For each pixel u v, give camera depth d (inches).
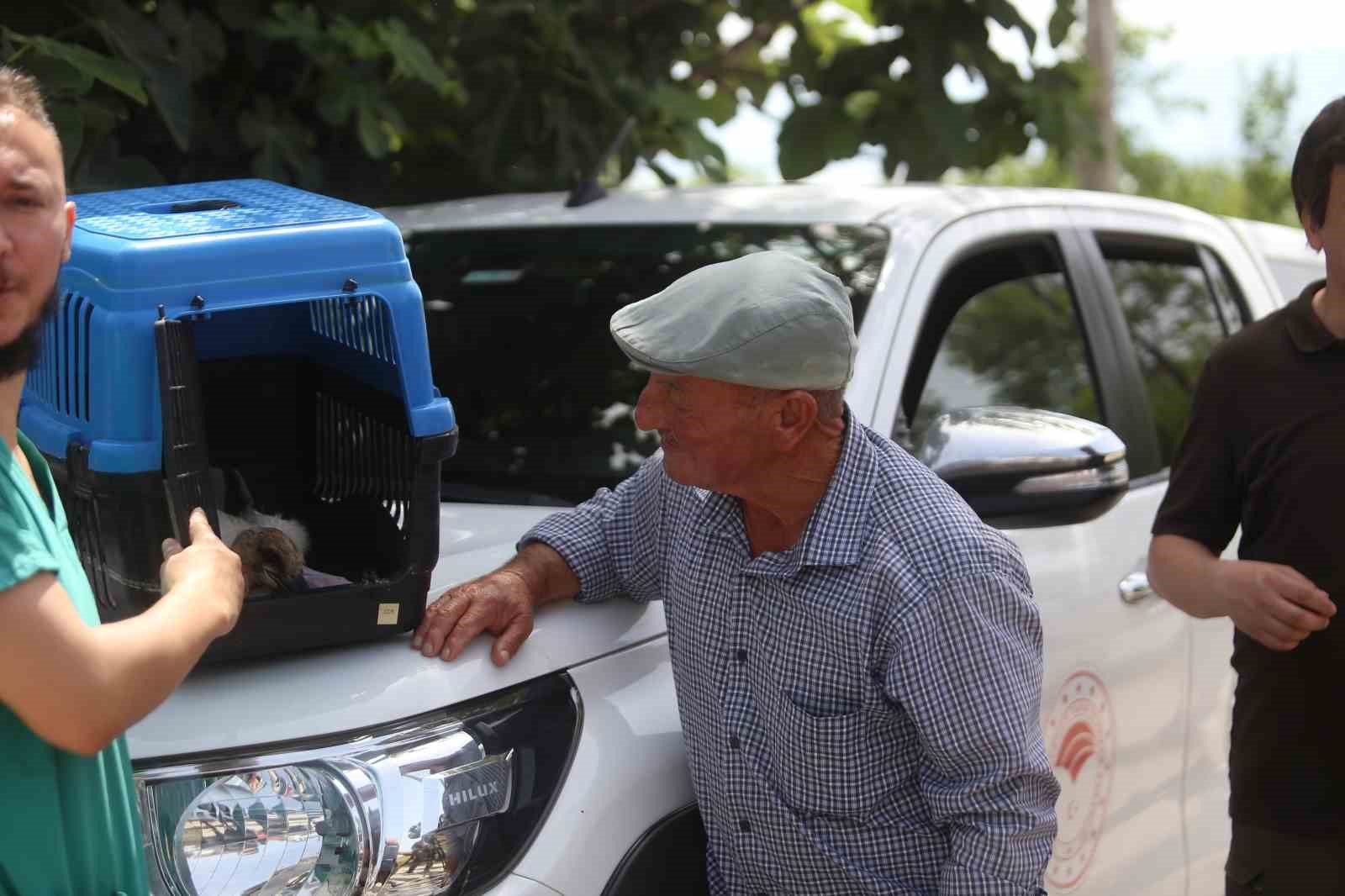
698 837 80.4
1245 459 96.0
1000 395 115.7
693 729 78.0
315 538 86.7
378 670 72.1
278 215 72.9
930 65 178.2
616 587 83.3
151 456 67.2
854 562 71.0
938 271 111.1
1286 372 93.9
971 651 69.7
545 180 173.9
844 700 72.7
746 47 197.0
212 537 60.5
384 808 68.2
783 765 74.3
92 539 72.1
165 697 54.4
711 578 75.7
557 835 73.1
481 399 109.3
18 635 49.8
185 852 66.2
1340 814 93.3
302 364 89.4
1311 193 90.4
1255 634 92.2
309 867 67.1
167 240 66.7
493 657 75.0
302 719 68.7
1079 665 105.9
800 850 75.4
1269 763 95.5
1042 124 178.9
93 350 66.6
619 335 71.9
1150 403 133.6
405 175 175.6
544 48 169.5
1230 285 149.3
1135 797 114.3
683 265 115.3
